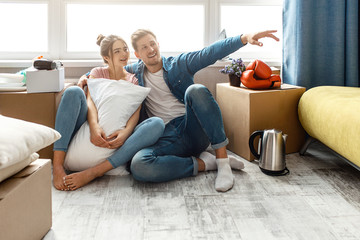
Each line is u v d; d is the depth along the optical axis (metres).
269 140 1.88
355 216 1.45
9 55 2.71
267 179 1.84
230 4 2.79
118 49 2.02
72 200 1.60
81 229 1.35
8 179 1.11
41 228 1.25
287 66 2.55
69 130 1.83
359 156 1.54
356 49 2.41
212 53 1.99
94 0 2.69
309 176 1.88
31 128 1.14
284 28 2.54
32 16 2.74
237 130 2.21
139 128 1.84
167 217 1.45
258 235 1.31
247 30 2.89
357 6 2.36
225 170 1.80
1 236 0.97
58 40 2.72
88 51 2.76
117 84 1.97
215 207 1.53
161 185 1.77
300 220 1.42
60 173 1.77
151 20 2.81
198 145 1.96
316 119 1.92
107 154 1.83
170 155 1.84
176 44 2.86
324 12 2.38
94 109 1.93
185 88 2.07
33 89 1.97
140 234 1.32
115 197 1.63
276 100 2.15
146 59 2.02
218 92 2.41
